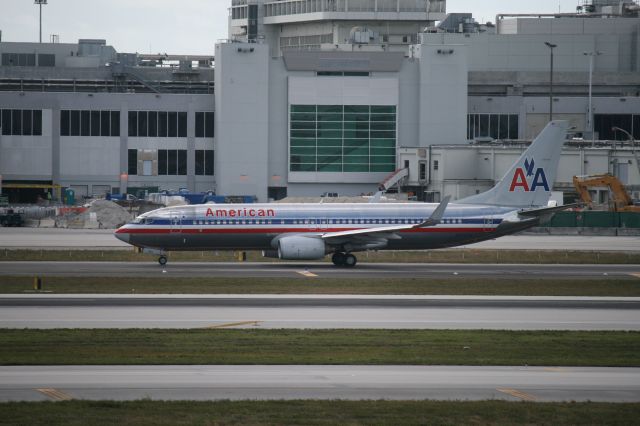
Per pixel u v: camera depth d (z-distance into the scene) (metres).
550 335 167.00
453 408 111.38
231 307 197.50
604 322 184.62
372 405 112.38
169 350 148.62
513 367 139.00
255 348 151.12
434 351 150.38
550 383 128.25
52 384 123.88
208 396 117.75
